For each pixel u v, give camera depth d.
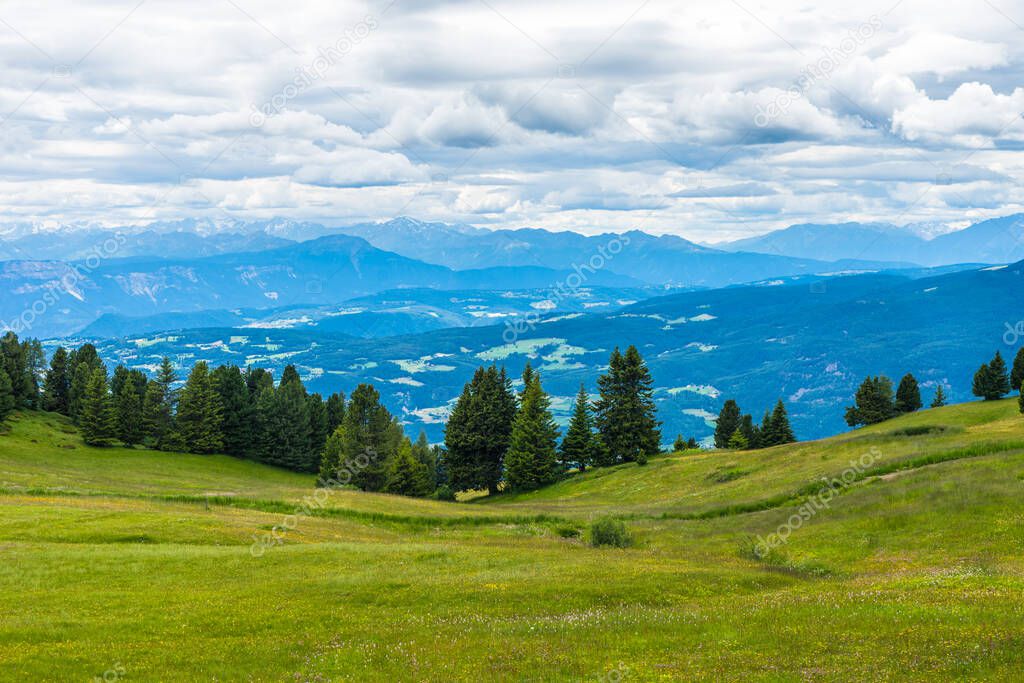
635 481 92.38
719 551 46.72
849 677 18.20
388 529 61.78
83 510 53.22
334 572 36.78
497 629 26.05
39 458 99.31
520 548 47.59
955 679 17.14
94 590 32.47
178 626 27.33
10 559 37.59
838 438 87.94
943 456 59.47
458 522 64.88
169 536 46.75
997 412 94.12
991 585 26.78
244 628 27.25
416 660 22.73
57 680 21.67
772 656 20.80
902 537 40.91
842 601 26.72
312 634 26.39
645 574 35.53
